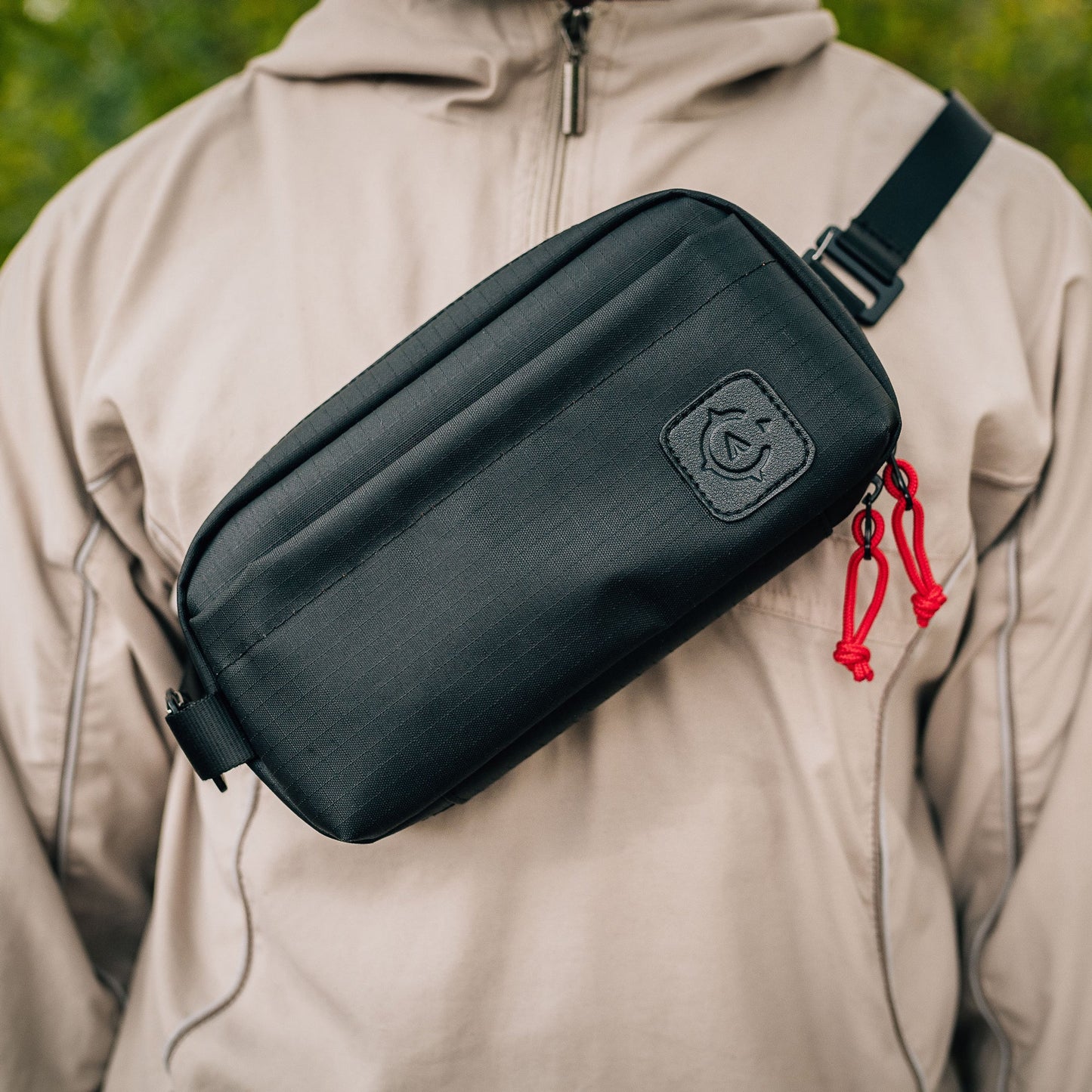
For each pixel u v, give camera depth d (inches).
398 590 25.6
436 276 30.3
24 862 33.9
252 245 31.1
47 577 33.0
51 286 32.5
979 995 36.8
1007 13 72.7
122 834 36.5
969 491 31.0
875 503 29.9
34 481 32.8
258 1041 31.6
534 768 29.4
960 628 32.8
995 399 29.3
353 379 29.5
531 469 25.4
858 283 30.2
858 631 27.6
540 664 25.2
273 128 32.6
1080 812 33.6
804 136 31.9
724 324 25.1
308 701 26.0
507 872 29.3
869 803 30.6
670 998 29.8
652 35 30.8
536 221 30.6
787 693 29.2
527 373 25.4
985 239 30.9
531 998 29.6
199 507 30.1
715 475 25.0
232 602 26.4
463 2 31.4
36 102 66.9
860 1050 31.8
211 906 32.9
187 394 30.0
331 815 26.1
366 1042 29.8
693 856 29.3
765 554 26.2
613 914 29.5
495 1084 30.0
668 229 26.3
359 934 29.9
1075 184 74.3
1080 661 33.5
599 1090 30.2
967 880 37.0
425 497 25.7
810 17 32.3
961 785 35.8
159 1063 33.7
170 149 33.1
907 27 73.2
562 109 30.8
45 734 33.7
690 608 25.7
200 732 27.1
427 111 31.4
